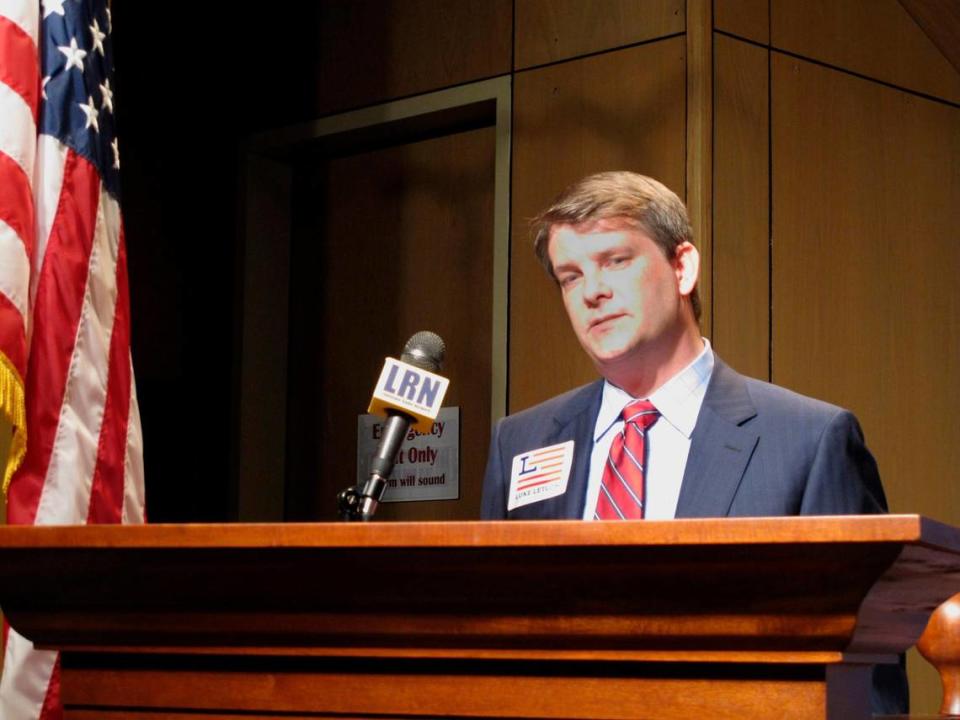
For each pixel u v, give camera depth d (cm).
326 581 165
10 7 374
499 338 503
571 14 503
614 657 155
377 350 559
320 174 588
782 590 146
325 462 568
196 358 584
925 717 212
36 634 183
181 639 175
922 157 529
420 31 543
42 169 379
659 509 262
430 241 550
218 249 591
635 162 479
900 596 154
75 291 375
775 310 477
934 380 517
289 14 580
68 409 369
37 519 358
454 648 162
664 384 272
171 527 167
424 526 156
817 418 260
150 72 586
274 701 171
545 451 279
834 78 507
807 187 493
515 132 511
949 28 529
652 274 268
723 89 474
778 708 149
